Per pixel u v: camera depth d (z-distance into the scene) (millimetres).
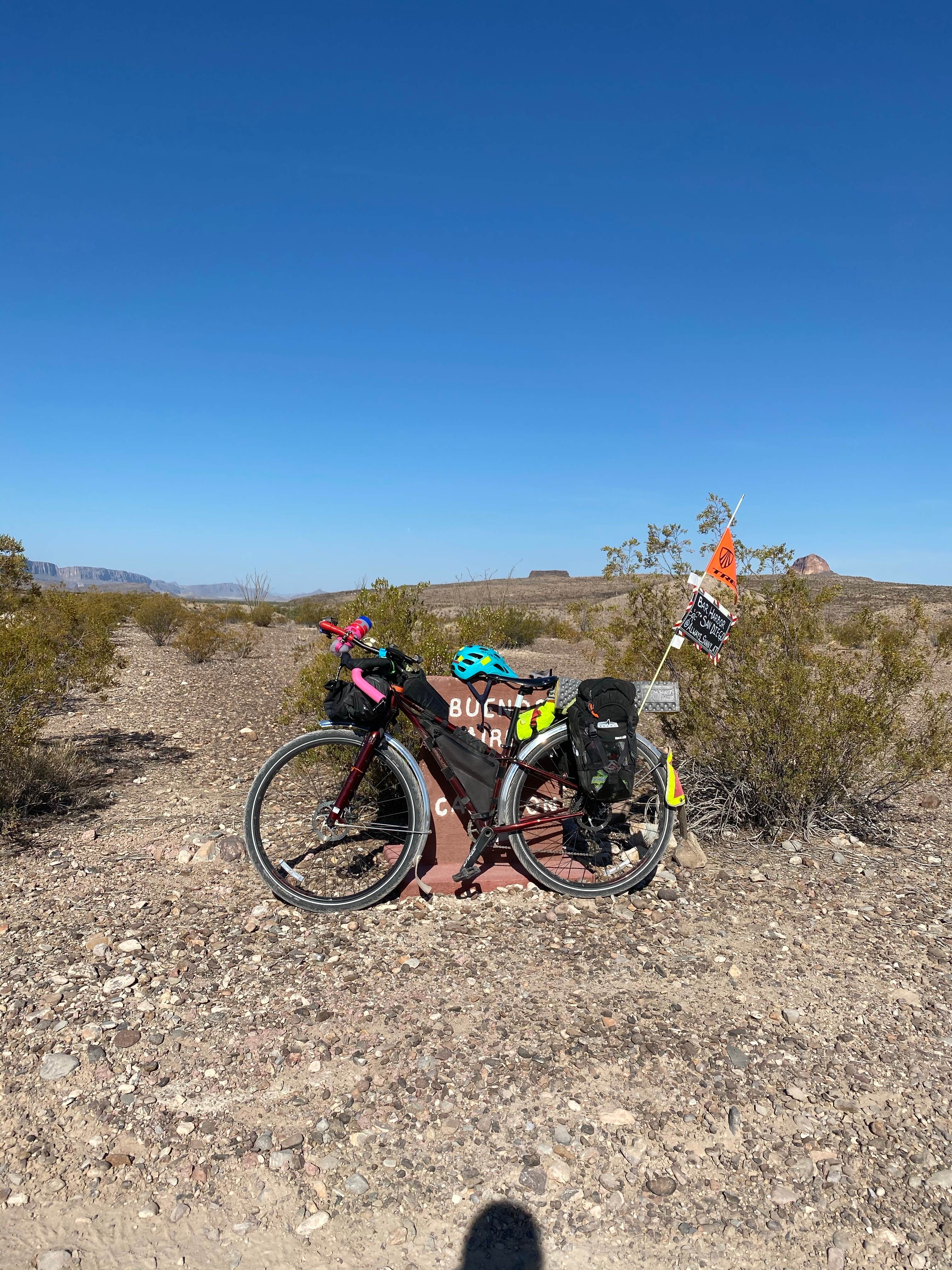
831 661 5684
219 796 6355
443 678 4621
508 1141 2709
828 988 3639
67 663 7930
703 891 4641
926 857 5297
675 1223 2424
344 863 4855
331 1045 3164
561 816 4445
